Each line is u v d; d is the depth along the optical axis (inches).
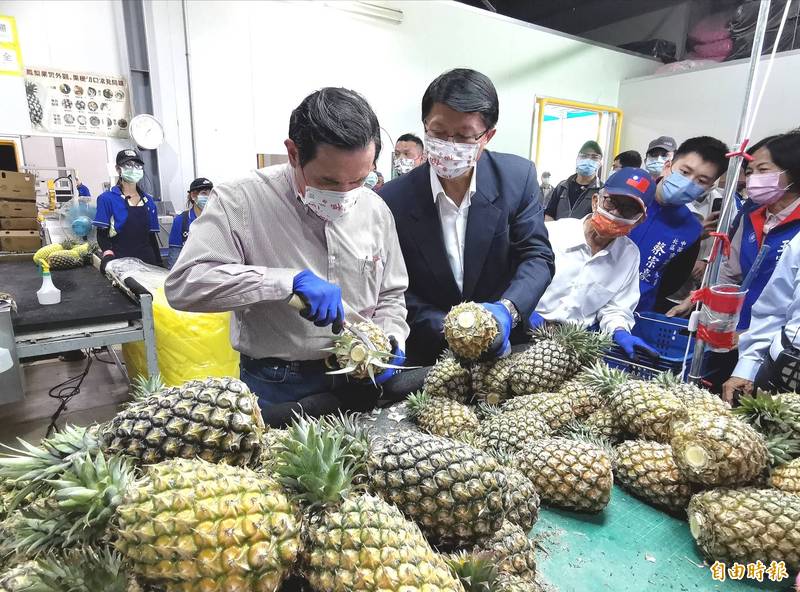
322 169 52.2
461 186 82.4
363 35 235.8
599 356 72.5
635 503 51.3
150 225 194.4
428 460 33.8
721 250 64.6
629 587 39.9
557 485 47.6
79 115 204.5
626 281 104.1
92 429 34.9
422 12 246.5
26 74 192.1
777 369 66.7
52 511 28.3
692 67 275.4
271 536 25.9
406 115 257.8
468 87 67.6
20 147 196.5
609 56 313.0
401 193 84.7
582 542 45.1
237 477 28.1
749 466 44.2
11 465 31.5
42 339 94.1
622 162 200.2
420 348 88.2
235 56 214.4
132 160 184.7
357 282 68.5
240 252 62.6
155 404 33.6
